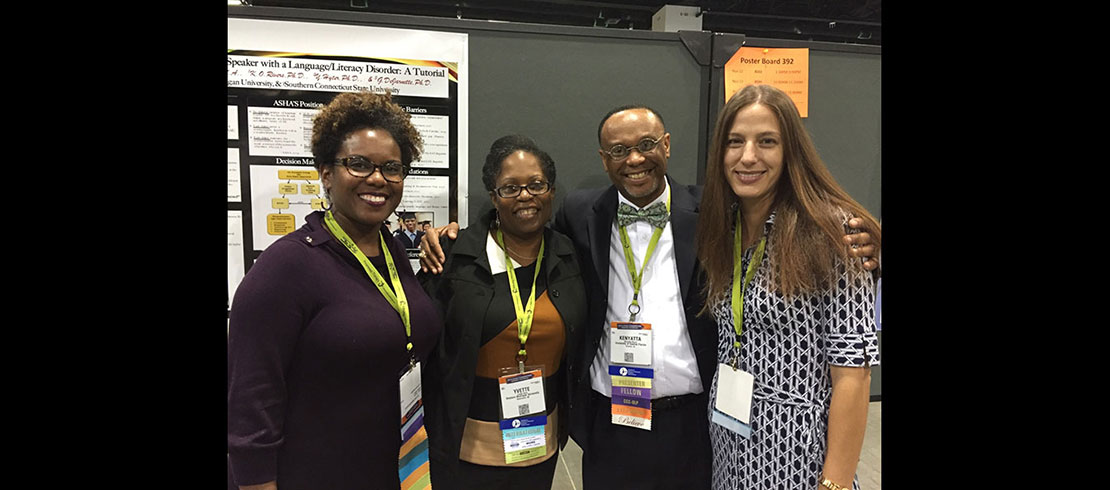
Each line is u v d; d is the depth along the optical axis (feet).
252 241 4.74
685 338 4.39
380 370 3.43
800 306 3.49
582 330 4.44
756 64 5.41
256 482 3.05
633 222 4.50
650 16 10.75
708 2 10.18
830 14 10.52
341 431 3.36
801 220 3.45
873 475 6.68
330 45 4.66
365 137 3.32
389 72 4.78
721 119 3.65
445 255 4.40
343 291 3.28
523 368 4.21
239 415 3.01
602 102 5.22
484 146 5.04
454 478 4.17
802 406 3.52
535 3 10.34
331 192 3.43
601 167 5.30
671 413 4.42
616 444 4.52
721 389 3.98
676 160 5.41
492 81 4.99
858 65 5.60
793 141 3.41
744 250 3.92
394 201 3.51
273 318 3.07
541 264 4.38
